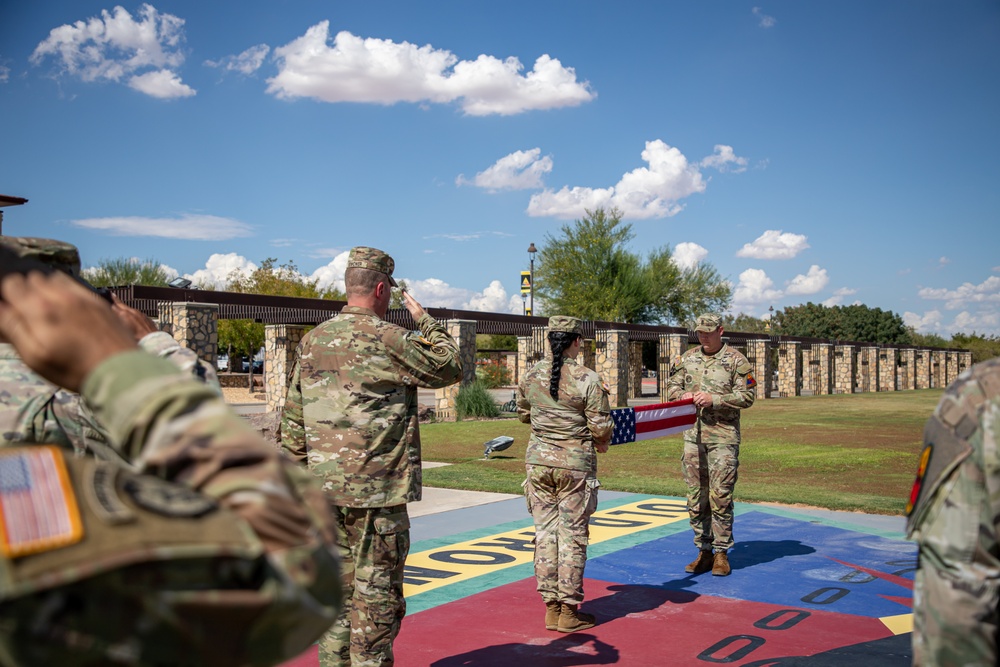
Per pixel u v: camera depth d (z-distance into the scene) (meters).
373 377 3.92
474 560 7.16
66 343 1.00
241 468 1.02
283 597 0.96
